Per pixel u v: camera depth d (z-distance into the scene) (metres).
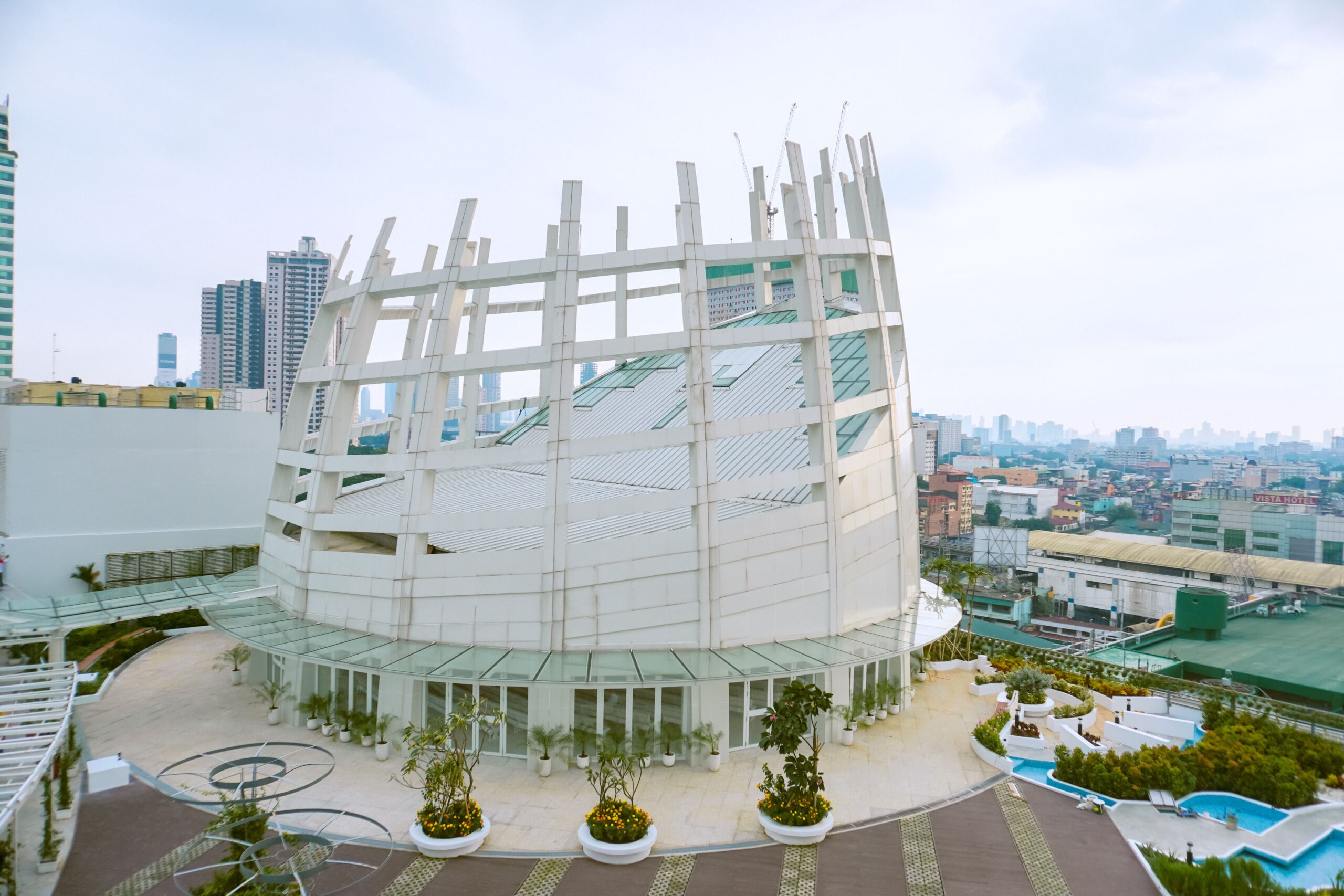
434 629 33.66
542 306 57.88
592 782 27.58
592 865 24.59
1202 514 154.25
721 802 28.95
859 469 38.28
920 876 24.28
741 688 33.81
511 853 25.14
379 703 32.91
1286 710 44.12
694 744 31.95
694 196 34.09
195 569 58.72
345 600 35.53
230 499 60.78
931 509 176.75
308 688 35.59
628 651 32.91
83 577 54.03
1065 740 36.25
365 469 35.19
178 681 42.19
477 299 53.69
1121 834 27.39
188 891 22.19
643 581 33.09
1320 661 65.81
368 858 24.52
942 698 42.50
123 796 28.42
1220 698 44.41
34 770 23.50
